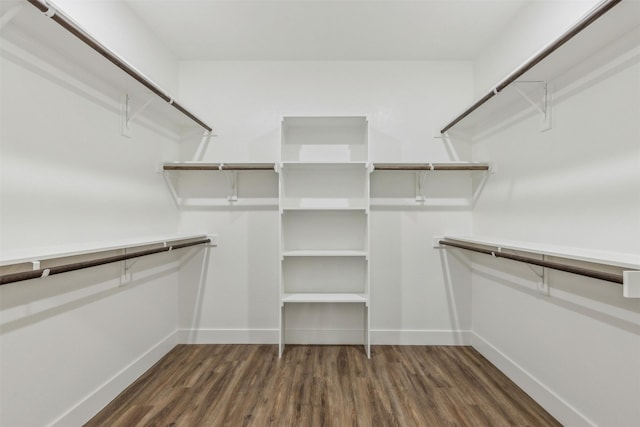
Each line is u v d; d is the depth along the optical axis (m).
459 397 1.98
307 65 2.88
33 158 1.43
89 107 1.77
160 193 2.57
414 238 2.86
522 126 2.12
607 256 1.29
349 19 2.30
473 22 2.33
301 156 2.87
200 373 2.28
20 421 1.36
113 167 1.99
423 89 2.87
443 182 2.86
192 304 2.86
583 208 1.62
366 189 2.61
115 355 1.98
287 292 2.85
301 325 2.85
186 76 2.88
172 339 2.74
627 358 1.36
